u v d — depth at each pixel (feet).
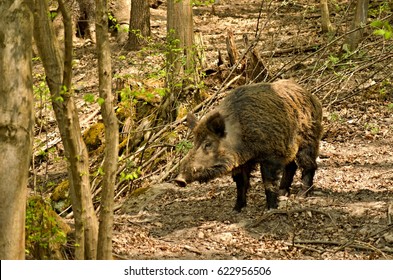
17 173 23.21
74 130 27.30
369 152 53.62
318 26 96.48
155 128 55.83
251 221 40.88
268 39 93.04
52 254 32.32
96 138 63.98
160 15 122.11
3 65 22.79
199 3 59.06
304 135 43.37
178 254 36.99
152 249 37.78
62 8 24.76
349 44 73.72
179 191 48.14
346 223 39.32
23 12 22.98
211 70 70.23
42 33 27.07
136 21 97.76
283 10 112.98
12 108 22.94
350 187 45.55
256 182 48.70
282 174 45.01
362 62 63.62
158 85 64.18
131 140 58.75
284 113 41.19
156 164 55.93
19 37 22.93
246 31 104.58
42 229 31.78
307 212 40.55
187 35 66.49
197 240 38.91
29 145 23.56
